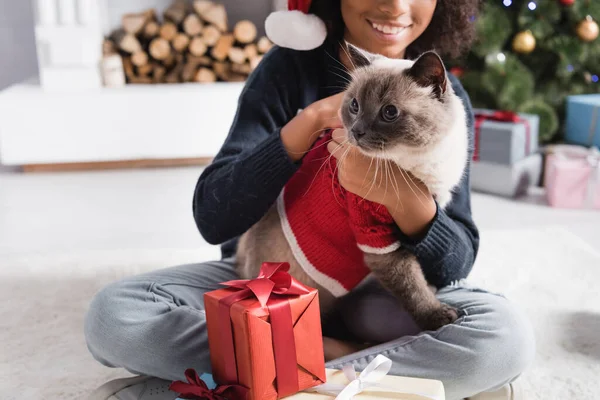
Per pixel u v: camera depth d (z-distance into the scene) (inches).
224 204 53.2
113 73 130.6
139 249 90.5
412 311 50.5
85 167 130.7
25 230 100.1
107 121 125.9
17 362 62.2
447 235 50.3
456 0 63.2
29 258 87.2
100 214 107.0
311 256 52.3
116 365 49.6
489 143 114.1
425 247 49.8
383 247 49.3
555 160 111.0
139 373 49.3
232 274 58.8
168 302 50.6
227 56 139.5
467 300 50.7
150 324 47.7
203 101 128.0
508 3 113.8
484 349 45.0
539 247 90.4
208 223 55.2
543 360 62.3
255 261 54.7
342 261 52.4
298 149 51.1
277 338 40.0
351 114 47.8
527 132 115.1
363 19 57.6
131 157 128.8
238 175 51.9
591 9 114.2
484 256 87.3
